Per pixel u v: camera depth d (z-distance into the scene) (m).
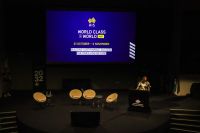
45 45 13.52
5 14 13.34
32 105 11.80
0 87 12.83
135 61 13.91
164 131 10.08
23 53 13.70
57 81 14.05
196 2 13.02
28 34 13.55
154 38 13.96
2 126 10.59
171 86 13.77
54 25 13.42
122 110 11.24
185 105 11.86
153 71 14.02
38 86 12.47
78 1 13.59
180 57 13.59
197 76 13.45
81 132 9.06
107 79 14.21
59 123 9.81
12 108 11.37
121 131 9.16
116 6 13.71
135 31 13.73
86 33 13.59
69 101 12.39
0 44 12.87
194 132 10.54
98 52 13.76
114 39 13.73
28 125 9.62
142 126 9.59
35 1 13.38
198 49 13.46
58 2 13.50
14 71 13.80
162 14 13.84
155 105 11.88
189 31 13.41
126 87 14.26
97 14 13.51
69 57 13.68
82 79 13.82
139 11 13.72
